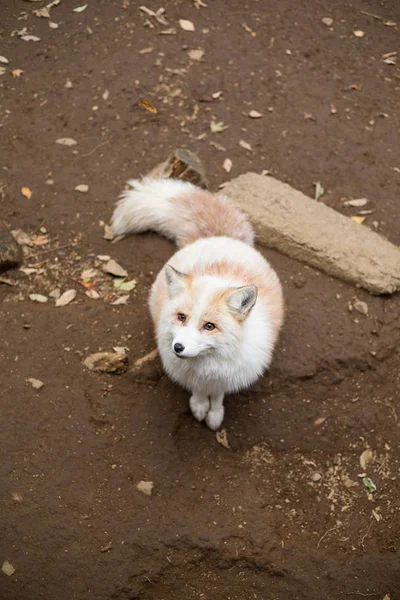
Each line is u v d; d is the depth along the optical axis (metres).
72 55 3.72
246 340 2.85
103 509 2.91
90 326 3.13
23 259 3.25
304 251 3.29
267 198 3.35
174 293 2.82
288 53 3.84
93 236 3.31
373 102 3.74
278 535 2.94
